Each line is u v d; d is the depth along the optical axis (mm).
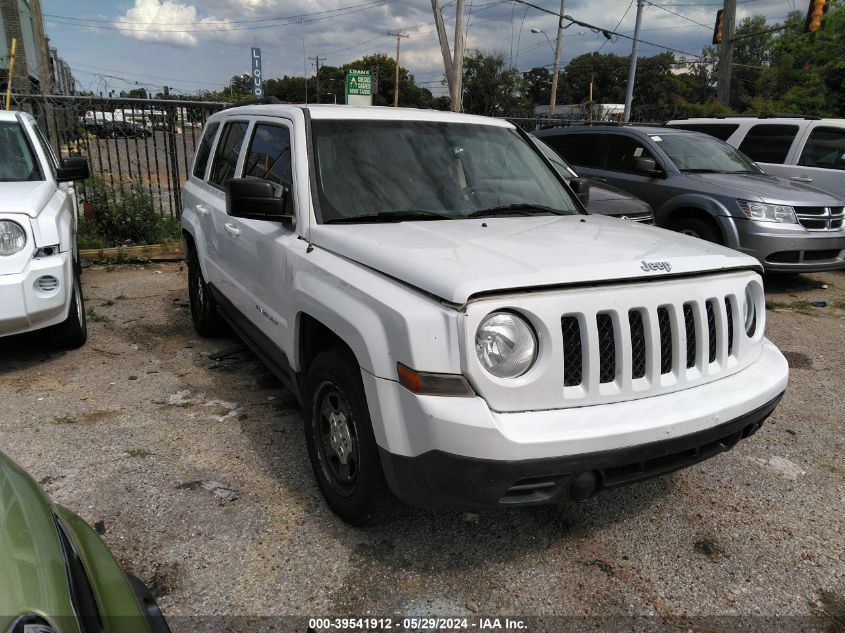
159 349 5547
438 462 2410
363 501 2855
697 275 2889
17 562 1561
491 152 4129
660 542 3115
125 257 8859
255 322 4113
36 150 5934
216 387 4734
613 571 2896
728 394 2850
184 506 3221
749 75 52781
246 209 3449
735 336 3037
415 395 2428
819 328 6871
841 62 22859
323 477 3182
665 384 2725
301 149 3582
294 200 3516
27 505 1837
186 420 4176
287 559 2875
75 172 6277
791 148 10258
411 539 3053
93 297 7176
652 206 8625
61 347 5398
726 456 4008
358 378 2781
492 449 2352
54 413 4219
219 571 2783
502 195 3883
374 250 2869
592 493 2580
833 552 3094
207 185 5289
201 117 9750
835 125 9867
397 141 3836
